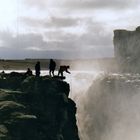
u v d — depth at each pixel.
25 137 61.50
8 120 60.84
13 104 63.56
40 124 69.00
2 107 62.34
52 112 71.81
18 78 74.12
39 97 71.06
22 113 63.16
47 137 68.25
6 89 71.69
